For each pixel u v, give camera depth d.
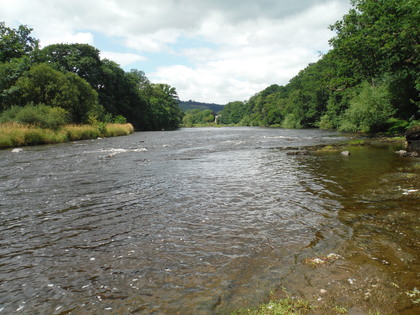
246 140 25.45
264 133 39.41
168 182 8.20
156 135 36.91
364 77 26.78
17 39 43.72
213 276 3.21
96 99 44.09
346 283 2.97
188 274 3.28
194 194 6.81
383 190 6.60
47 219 5.28
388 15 21.59
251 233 4.39
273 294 2.83
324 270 3.25
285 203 5.89
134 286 3.08
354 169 9.48
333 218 4.92
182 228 4.69
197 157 13.77
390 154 12.82
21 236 4.53
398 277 3.05
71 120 34.72
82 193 7.11
